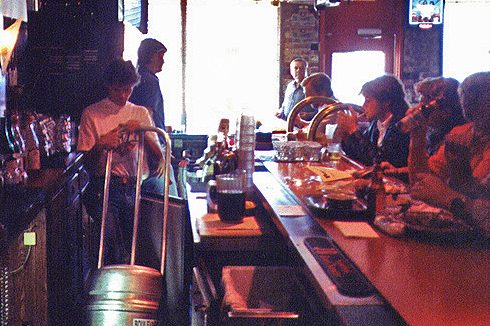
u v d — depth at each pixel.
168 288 4.26
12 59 5.04
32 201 3.02
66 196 4.20
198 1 9.96
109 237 4.50
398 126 3.18
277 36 10.02
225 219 3.42
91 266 5.39
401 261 2.18
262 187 3.73
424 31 9.98
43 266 3.50
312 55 9.97
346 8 9.98
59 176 3.80
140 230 4.33
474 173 2.92
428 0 9.88
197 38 10.08
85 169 5.19
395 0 9.96
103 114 4.61
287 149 4.69
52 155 4.73
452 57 10.30
